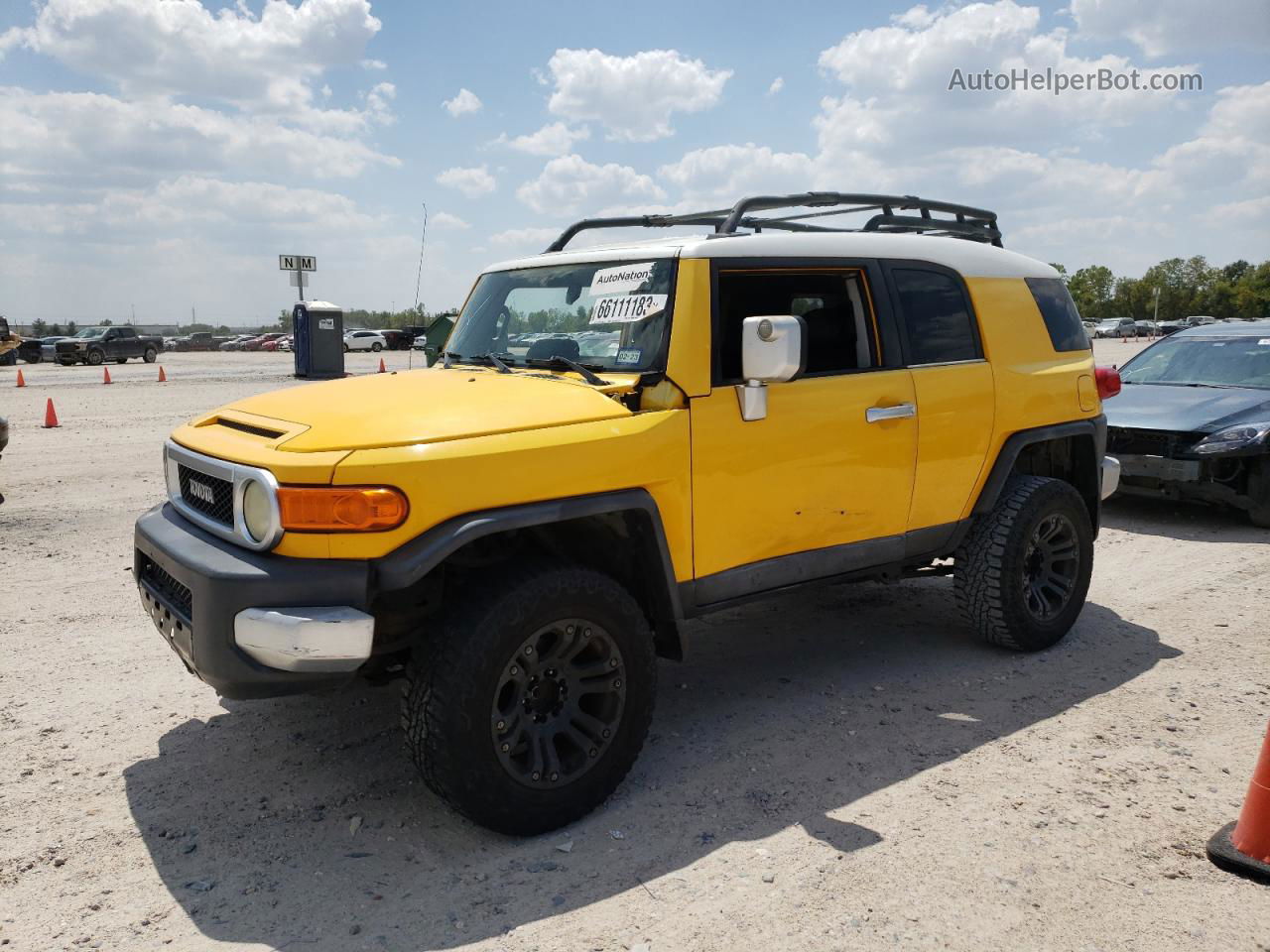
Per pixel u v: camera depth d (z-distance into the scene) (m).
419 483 3.08
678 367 3.72
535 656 3.27
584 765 3.41
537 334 4.32
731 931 2.80
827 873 3.09
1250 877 3.05
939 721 4.27
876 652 5.18
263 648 3.00
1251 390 8.73
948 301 4.79
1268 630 5.50
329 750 4.04
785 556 4.14
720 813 3.49
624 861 3.19
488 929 2.83
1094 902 2.92
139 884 3.08
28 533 7.81
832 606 6.00
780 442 3.99
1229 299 140.75
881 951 2.70
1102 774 3.76
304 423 3.37
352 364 36.22
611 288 4.04
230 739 4.14
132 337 38.00
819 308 4.34
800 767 3.85
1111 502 9.48
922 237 4.84
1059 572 5.23
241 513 3.21
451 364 4.57
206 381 25.72
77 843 3.31
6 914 2.91
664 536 3.65
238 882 3.09
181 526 3.60
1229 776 3.74
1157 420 8.27
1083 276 152.38
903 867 3.12
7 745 4.06
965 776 3.75
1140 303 145.38
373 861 3.21
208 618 3.09
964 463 4.74
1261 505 7.98
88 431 14.27
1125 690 4.61
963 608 5.02
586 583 3.35
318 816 3.50
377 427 3.24
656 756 3.97
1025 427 5.00
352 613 3.01
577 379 3.86
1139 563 7.06
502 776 3.21
